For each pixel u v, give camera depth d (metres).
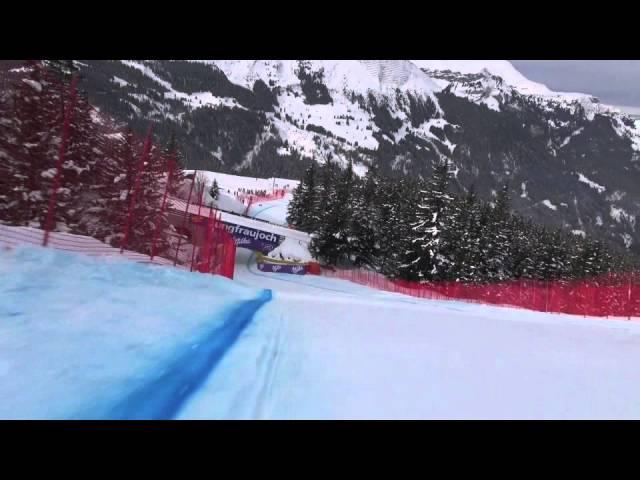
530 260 49.12
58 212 14.41
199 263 16.70
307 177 67.75
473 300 37.56
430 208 40.00
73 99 13.90
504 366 6.66
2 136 13.77
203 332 6.15
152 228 17.66
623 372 7.17
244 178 156.38
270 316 9.05
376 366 5.72
